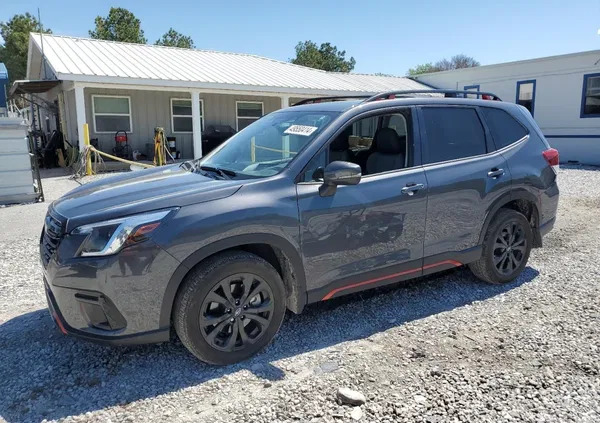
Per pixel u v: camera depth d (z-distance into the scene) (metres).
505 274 4.59
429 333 3.64
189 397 2.86
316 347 3.45
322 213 3.44
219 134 18.50
